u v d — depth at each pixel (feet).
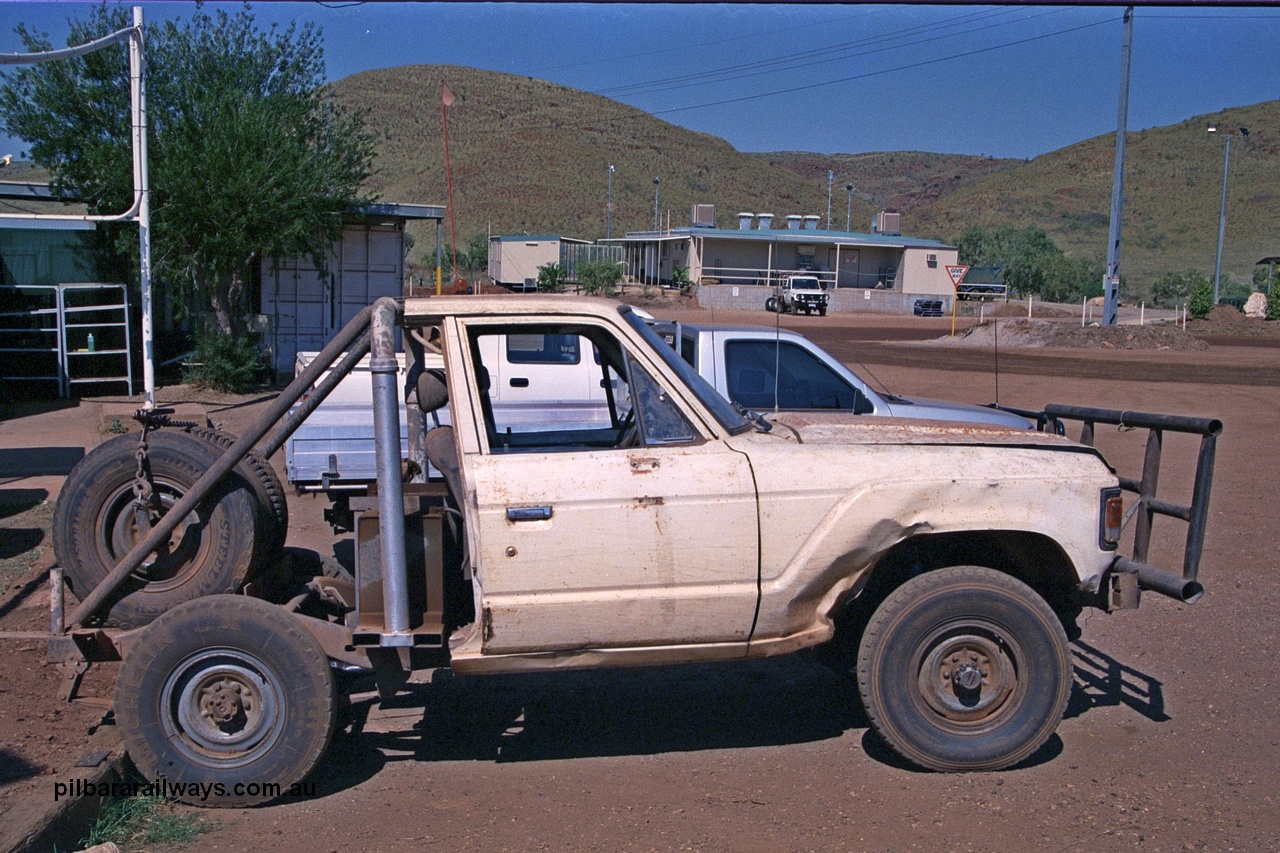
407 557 15.16
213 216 59.16
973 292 207.00
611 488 14.49
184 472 15.84
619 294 187.83
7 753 15.23
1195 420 16.31
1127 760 16.17
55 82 61.31
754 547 14.82
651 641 14.85
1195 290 167.12
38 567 25.03
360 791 15.28
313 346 70.74
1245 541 30.48
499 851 13.37
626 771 15.94
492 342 28.30
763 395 27.17
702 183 427.74
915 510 15.23
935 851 13.35
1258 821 14.12
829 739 17.19
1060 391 73.00
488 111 424.05
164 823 14.17
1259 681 19.58
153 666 14.35
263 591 16.87
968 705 15.64
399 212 68.59
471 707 18.62
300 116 66.08
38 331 60.23
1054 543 16.05
